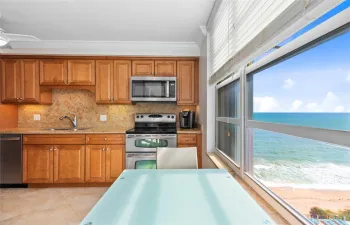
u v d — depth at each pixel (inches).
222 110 105.0
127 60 139.3
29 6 90.7
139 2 87.4
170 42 135.0
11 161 125.6
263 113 62.2
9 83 134.5
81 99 151.2
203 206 42.7
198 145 128.4
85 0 85.8
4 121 136.7
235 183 55.9
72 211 97.8
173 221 36.9
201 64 129.7
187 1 86.6
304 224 39.1
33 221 88.7
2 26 111.0
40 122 149.6
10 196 115.0
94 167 127.3
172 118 147.6
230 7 72.1
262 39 44.6
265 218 38.1
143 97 135.9
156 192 49.8
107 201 45.0
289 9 35.0
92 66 137.9
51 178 126.3
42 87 136.8
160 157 80.0
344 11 30.0
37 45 133.4
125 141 127.9
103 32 119.9
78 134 126.9
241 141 72.4
